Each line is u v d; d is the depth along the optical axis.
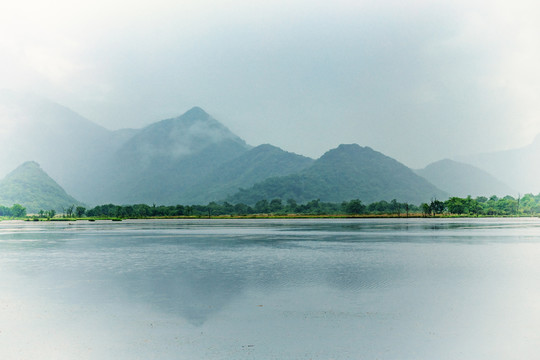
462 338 18.28
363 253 50.34
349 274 34.69
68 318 21.81
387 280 31.80
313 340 18.12
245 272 36.09
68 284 30.92
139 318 21.75
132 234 98.06
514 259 43.59
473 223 148.62
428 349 16.98
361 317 21.58
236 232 104.06
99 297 26.53
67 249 58.97
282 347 17.31
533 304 24.02
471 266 38.78
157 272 36.47
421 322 20.64
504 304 24.05
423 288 28.64
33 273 36.28
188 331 19.56
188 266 40.22
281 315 22.06
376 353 16.58
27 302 25.33
